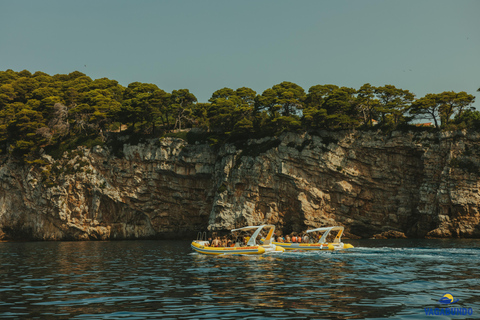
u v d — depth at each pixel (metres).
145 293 24.53
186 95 110.19
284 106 100.69
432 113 88.06
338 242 58.25
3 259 48.25
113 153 104.06
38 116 107.75
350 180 89.81
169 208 103.69
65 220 101.44
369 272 32.97
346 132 91.69
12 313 19.70
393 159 89.94
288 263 40.12
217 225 92.12
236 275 31.89
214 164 100.56
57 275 33.06
